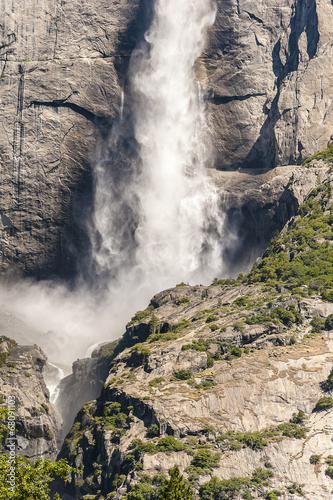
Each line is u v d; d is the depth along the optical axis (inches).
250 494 7126.0
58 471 4165.8
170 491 4207.7
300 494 7160.4
